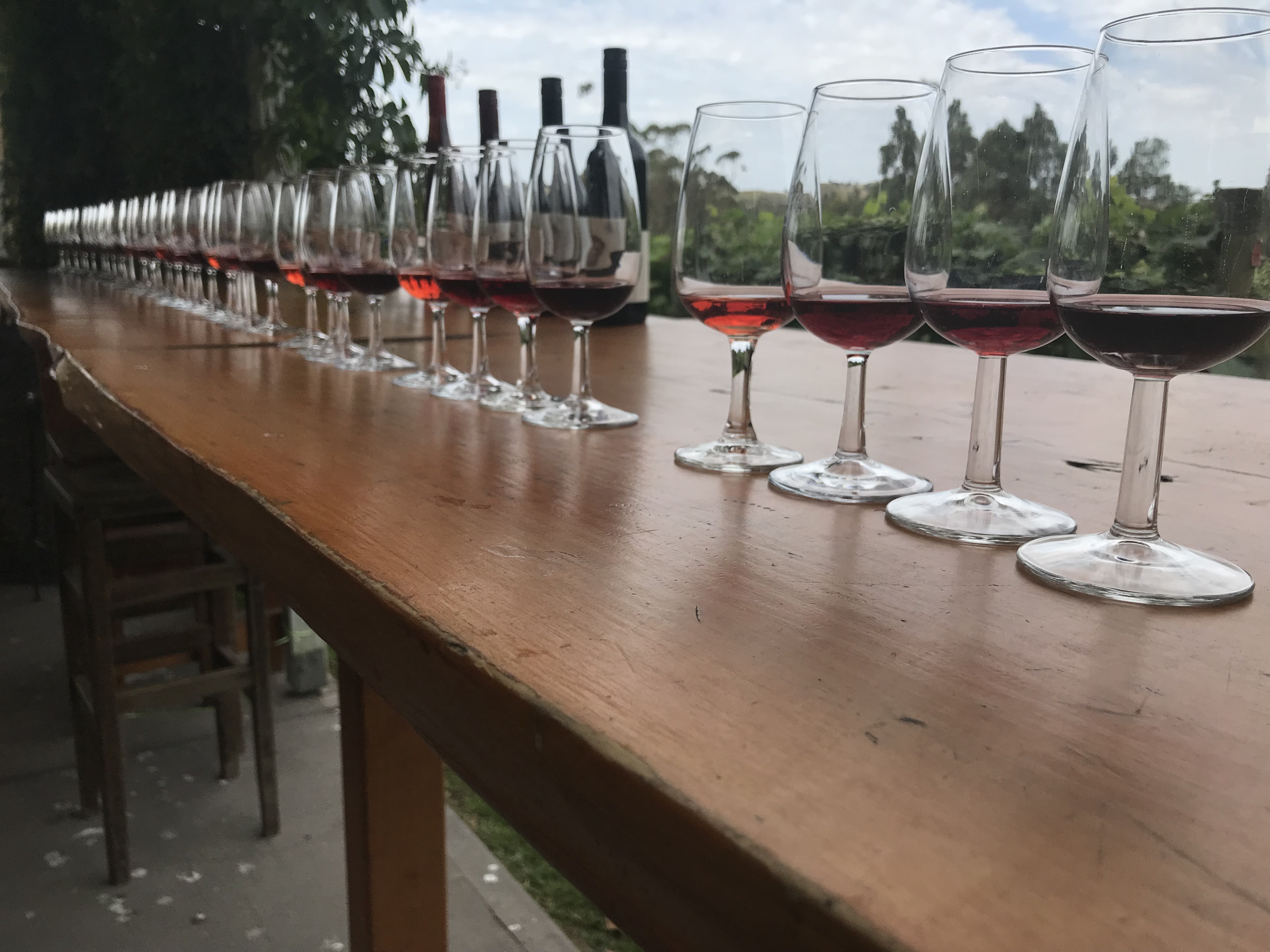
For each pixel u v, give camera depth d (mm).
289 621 2545
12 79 4562
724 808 291
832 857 268
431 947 942
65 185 4676
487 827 2035
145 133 4066
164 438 863
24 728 2352
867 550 554
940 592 483
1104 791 301
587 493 680
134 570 2459
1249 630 437
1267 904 247
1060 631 432
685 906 299
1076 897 250
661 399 1097
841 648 411
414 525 598
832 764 316
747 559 535
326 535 576
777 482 700
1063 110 558
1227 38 438
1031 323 576
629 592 479
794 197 691
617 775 321
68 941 1661
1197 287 453
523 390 1077
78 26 4477
